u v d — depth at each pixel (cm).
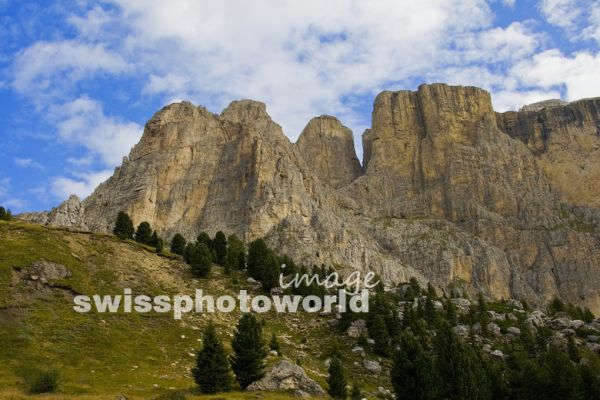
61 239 13188
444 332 9200
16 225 13225
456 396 8306
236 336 8694
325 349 12419
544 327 13888
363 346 12625
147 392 8056
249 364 8519
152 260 14750
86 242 13750
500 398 9050
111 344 10031
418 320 13562
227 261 16762
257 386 8356
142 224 17125
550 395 8862
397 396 8625
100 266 12900
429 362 8619
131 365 9438
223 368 8244
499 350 12925
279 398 7738
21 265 11331
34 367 8575
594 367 10225
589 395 9006
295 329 13550
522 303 19175
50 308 10588
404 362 8681
